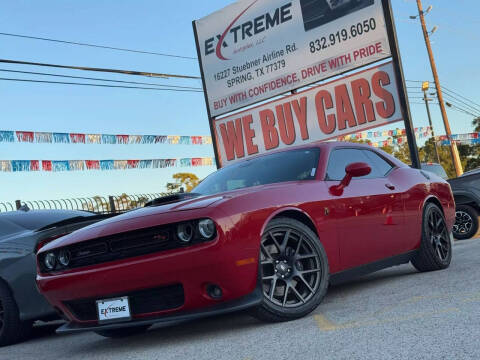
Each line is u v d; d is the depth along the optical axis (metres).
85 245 3.49
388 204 4.53
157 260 3.22
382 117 10.96
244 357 2.67
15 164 10.10
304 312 3.52
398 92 10.66
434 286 4.14
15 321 4.93
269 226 3.46
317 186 3.93
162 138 12.84
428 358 2.24
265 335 3.11
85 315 3.66
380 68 10.89
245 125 13.01
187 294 3.24
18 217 5.39
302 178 4.09
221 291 3.25
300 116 12.16
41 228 5.07
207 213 3.21
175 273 3.20
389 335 2.70
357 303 3.81
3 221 5.30
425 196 5.13
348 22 11.21
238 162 4.77
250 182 4.21
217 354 2.83
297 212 3.66
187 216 3.24
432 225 5.21
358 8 11.05
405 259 4.83
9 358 4.12
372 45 10.93
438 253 5.18
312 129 12.00
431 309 3.21
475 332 2.54
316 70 11.77
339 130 11.59
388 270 5.83
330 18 11.47
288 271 3.53
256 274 3.31
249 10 12.70
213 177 4.63
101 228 3.52
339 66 11.43
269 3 12.35
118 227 3.41
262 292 3.34
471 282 4.06
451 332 2.60
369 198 4.30
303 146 4.56
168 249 3.25
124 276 3.29
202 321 4.12
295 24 12.01
